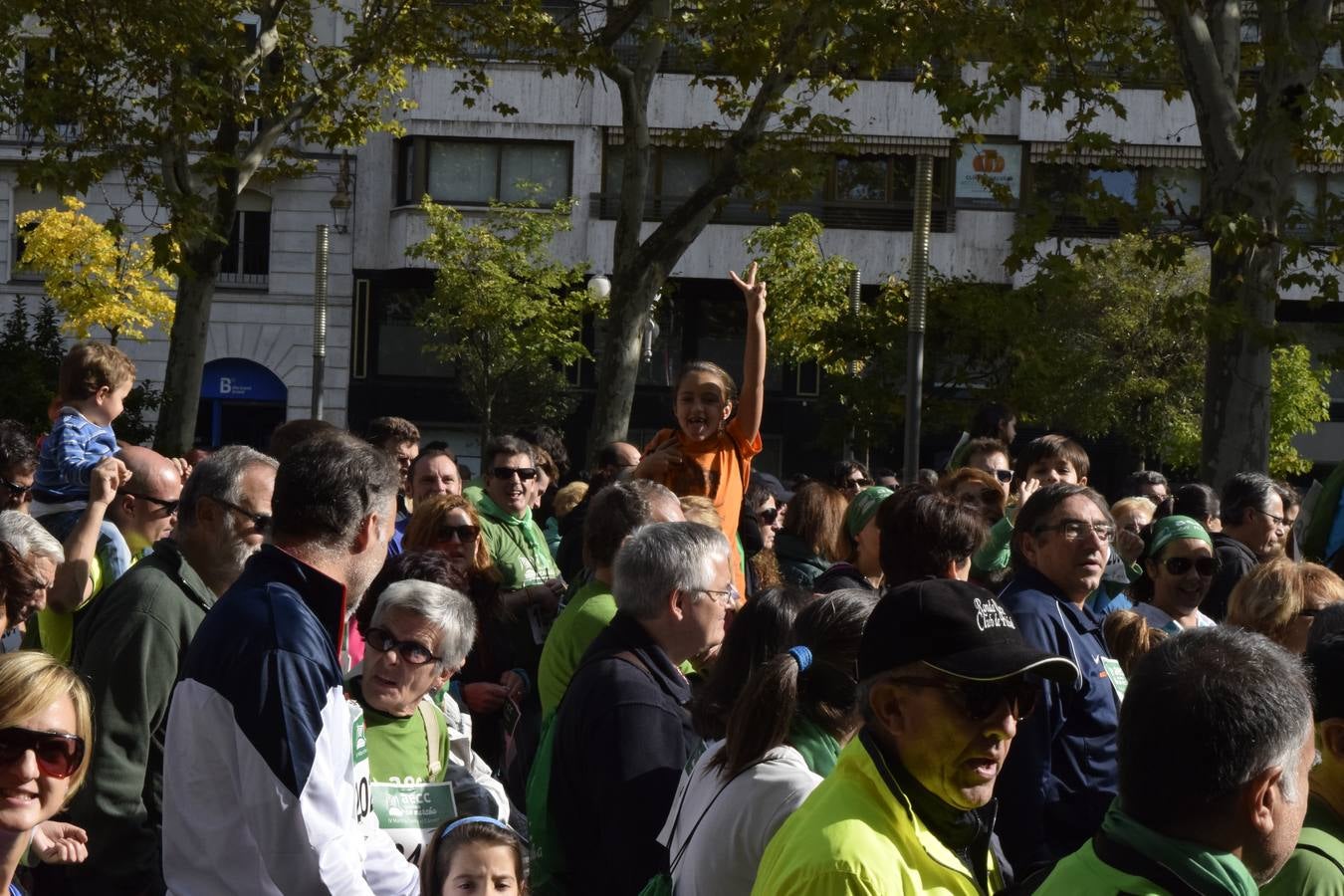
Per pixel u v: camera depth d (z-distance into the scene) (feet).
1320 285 43.47
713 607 13.48
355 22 61.98
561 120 106.01
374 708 14.32
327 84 60.59
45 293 94.99
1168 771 7.38
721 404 21.95
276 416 112.88
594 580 16.52
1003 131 105.91
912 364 46.47
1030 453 24.36
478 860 12.76
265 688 10.20
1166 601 20.27
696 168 106.22
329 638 10.74
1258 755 7.28
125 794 13.60
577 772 13.01
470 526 21.22
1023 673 8.91
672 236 56.29
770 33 50.72
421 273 108.17
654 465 21.77
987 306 64.18
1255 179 43.70
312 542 10.95
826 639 11.39
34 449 22.71
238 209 108.27
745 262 106.11
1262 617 15.83
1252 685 7.38
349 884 10.20
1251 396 44.21
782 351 79.87
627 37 104.78
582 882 13.14
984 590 9.34
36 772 9.80
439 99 105.91
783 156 53.47
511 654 21.53
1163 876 7.34
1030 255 43.37
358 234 108.27
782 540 23.44
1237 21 45.57
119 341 108.06
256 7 60.23
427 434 109.70
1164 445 86.12
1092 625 16.11
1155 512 27.04
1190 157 105.29
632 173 57.67
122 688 13.75
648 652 13.38
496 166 106.42
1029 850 14.69
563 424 108.99
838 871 8.47
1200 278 84.28
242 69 57.26
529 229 93.35
